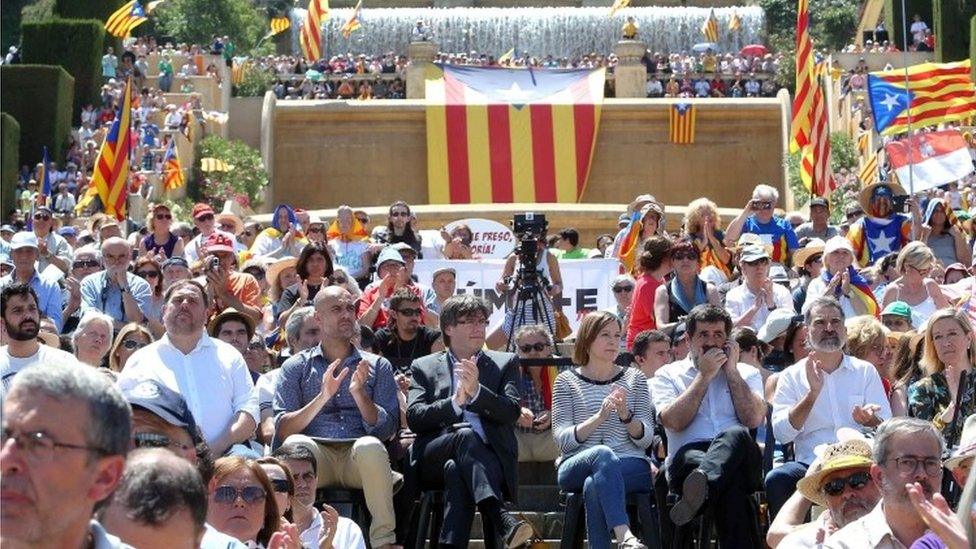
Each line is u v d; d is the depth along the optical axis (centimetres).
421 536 1566
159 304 2134
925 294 2080
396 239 2764
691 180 5572
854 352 1661
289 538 1048
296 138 5616
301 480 1355
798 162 5275
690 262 1975
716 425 1554
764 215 2584
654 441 1636
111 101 5656
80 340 1703
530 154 5531
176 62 5938
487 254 2981
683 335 1736
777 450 1641
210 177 5288
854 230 2636
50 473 681
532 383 1784
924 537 1004
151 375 1524
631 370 1573
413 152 5594
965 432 1134
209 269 2091
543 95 5575
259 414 1623
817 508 1461
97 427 687
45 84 5284
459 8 8012
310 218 3303
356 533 1377
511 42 7744
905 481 1069
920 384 1547
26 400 684
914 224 2595
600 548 1468
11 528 679
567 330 2316
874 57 6075
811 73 3525
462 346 1584
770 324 1802
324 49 7750
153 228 2636
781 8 8062
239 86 6259
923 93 3334
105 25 6166
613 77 6050
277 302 2292
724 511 1491
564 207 4400
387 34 7750
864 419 1500
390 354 1859
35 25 5716
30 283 2122
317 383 1568
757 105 5556
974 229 2816
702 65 6456
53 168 4988
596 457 1488
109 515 820
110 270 2112
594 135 5522
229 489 1147
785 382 1571
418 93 6025
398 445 1612
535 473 1773
